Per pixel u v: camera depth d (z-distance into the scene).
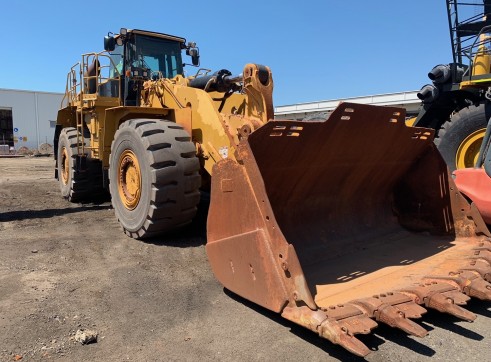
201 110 4.92
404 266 3.58
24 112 45.88
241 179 3.05
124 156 5.28
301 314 2.58
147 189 4.81
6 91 44.66
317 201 4.04
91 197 8.14
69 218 6.54
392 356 2.64
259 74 4.23
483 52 6.06
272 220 2.84
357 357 2.63
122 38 6.75
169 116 5.60
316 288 3.14
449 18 6.51
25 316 3.11
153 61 7.14
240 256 3.09
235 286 3.19
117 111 5.79
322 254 3.80
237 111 5.12
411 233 4.47
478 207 4.39
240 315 3.19
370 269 3.55
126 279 3.89
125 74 6.56
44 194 9.14
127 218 5.26
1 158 27.73
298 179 3.68
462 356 2.65
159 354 2.67
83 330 2.92
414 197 4.51
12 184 10.86
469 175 4.50
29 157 29.36
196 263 4.34
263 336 2.88
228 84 5.06
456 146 6.00
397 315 2.57
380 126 3.68
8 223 6.14
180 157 4.75
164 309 3.29
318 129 3.28
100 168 7.95
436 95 6.42
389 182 4.52
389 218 4.60
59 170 8.76
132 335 2.90
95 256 4.54
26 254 4.59
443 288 2.94
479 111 5.73
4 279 3.83
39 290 3.60
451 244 4.03
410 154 4.30
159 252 4.68
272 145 3.16
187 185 4.82
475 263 3.36
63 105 8.81
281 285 2.74
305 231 3.89
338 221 4.17
